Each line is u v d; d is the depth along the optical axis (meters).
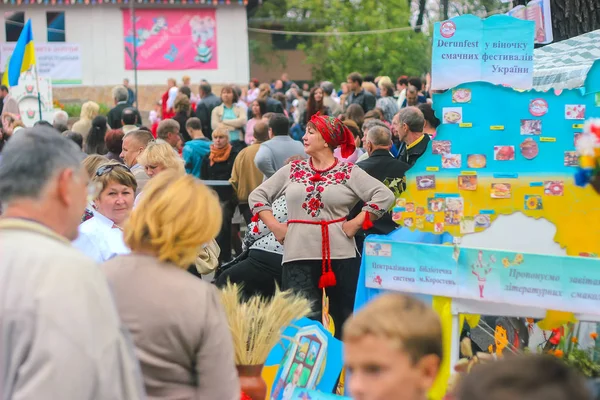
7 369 2.39
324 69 36.97
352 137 5.87
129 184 4.76
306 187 5.77
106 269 2.99
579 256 4.36
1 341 2.39
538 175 4.73
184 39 28.84
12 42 28.19
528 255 4.32
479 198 4.77
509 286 4.37
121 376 2.50
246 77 29.09
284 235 5.91
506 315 4.45
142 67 28.78
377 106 13.80
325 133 5.75
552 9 8.53
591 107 4.70
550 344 4.42
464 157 4.78
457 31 5.11
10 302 2.40
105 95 28.55
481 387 1.85
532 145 4.73
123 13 28.44
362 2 37.31
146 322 2.87
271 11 39.53
